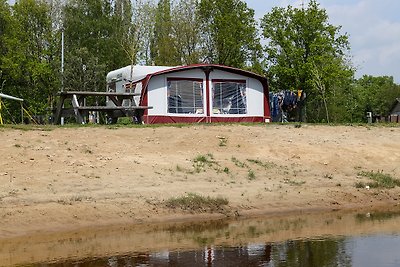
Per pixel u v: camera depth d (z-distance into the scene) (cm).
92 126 2105
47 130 1972
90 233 1260
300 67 4175
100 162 1705
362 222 1402
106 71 4319
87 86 3875
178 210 1439
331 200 1630
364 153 2077
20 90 3991
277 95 3931
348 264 990
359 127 2477
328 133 2309
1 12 3928
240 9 4144
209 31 4228
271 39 4306
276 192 1633
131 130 2083
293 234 1260
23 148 1734
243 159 1892
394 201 1689
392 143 2227
